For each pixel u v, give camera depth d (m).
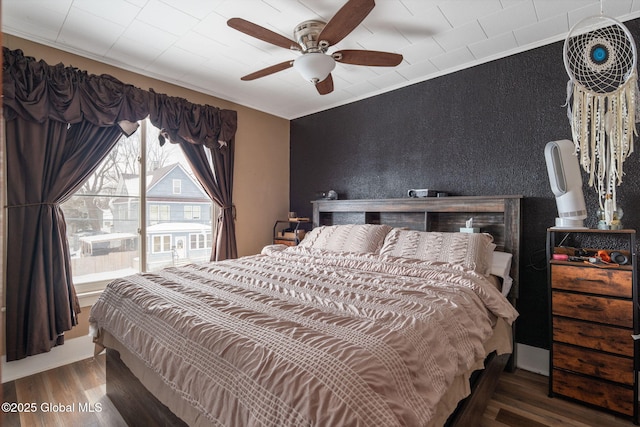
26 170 2.39
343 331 1.28
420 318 1.42
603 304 1.97
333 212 3.87
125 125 2.83
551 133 2.52
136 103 2.87
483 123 2.84
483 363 1.80
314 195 4.15
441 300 1.68
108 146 2.78
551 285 2.16
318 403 0.97
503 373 2.49
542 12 2.21
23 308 2.36
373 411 0.96
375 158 3.56
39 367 2.46
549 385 2.16
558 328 2.13
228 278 2.16
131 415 1.83
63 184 2.53
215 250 3.57
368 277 2.13
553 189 2.24
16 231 2.35
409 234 2.74
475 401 1.63
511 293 2.48
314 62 2.17
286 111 4.20
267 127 4.16
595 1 2.09
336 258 2.72
